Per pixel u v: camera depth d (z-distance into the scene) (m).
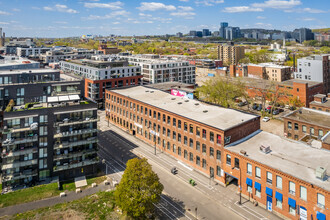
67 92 74.88
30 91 69.62
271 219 49.50
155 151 80.88
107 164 73.94
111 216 50.19
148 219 49.72
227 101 119.25
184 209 53.31
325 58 147.50
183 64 180.12
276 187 49.78
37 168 60.88
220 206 54.22
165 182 63.94
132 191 48.03
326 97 123.00
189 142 71.00
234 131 63.16
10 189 59.12
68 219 49.03
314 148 58.97
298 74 157.38
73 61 166.75
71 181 64.12
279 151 57.75
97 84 136.00
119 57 194.25
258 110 129.25
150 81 162.38
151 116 85.19
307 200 44.97
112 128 105.06
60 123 61.75
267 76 182.25
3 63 102.94
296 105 130.00
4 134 56.69
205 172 66.81
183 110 78.25
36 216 49.75
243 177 56.34
